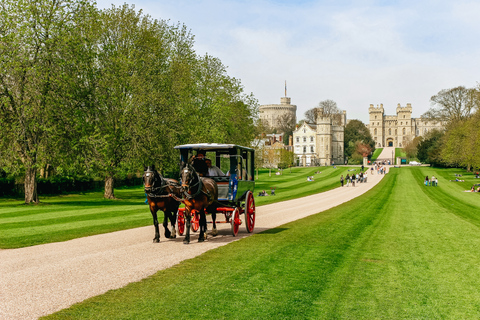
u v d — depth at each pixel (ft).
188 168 42.68
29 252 40.16
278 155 358.64
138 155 126.41
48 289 27.43
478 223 69.41
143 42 140.56
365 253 40.55
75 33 114.52
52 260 36.29
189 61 163.43
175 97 141.38
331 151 549.13
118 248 41.98
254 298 25.85
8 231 55.16
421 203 114.11
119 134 126.41
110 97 126.62
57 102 107.04
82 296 25.96
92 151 116.26
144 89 129.49
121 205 104.12
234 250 40.47
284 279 30.14
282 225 61.98
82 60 115.55
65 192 165.37
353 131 581.12
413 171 337.11
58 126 108.58
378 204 109.19
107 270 32.50
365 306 24.91
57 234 52.19
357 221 68.59
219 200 49.55
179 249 41.22
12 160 106.42
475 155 221.05
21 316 22.52
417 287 29.04
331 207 98.27
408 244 46.34
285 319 22.57
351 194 155.94
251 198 55.21
